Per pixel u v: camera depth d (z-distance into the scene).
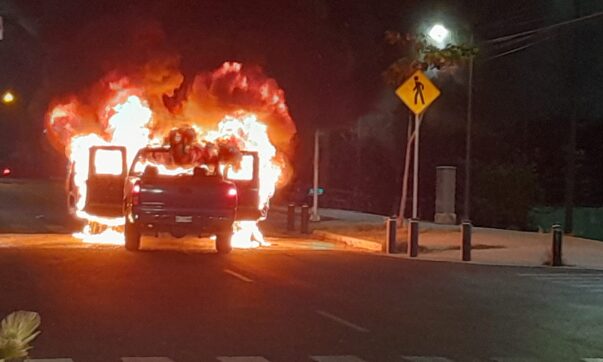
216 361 11.05
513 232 31.56
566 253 25.78
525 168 40.56
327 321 14.16
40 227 31.56
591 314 15.68
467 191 34.25
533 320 14.94
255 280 18.58
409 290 18.02
